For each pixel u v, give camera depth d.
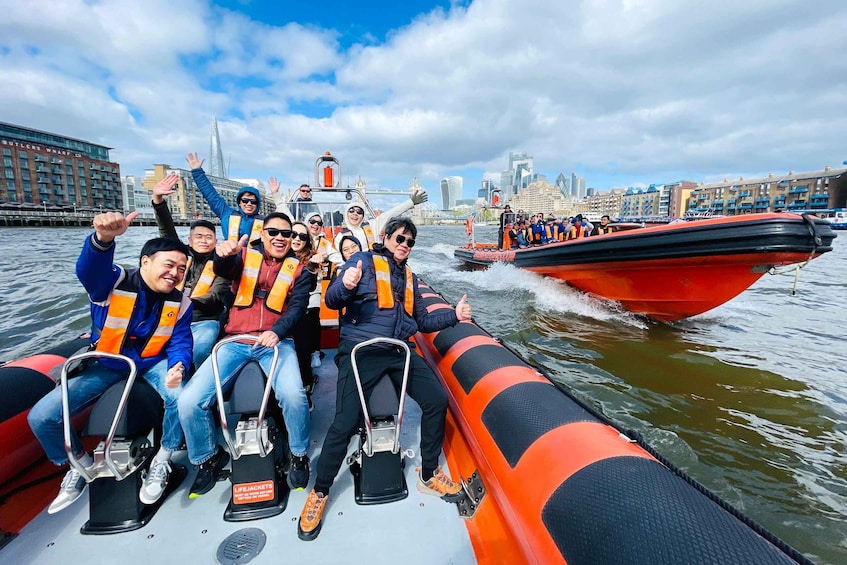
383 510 1.78
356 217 4.21
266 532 1.66
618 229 8.59
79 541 1.60
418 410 2.72
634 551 1.00
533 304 7.59
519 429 1.65
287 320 1.97
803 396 3.89
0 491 1.82
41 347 5.25
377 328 1.96
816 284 10.30
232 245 2.12
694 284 5.43
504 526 1.63
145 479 1.71
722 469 2.87
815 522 2.40
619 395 3.92
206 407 1.74
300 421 1.85
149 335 1.73
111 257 1.60
